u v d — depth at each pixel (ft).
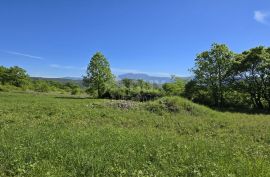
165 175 31.76
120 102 103.60
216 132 67.21
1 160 35.09
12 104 108.78
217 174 32.07
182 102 100.94
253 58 165.68
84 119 77.56
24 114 81.87
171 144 46.68
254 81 169.37
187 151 42.50
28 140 45.62
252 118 100.07
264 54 166.40
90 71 243.40
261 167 34.58
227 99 182.50
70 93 324.60
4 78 389.39
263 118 102.01
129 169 33.27
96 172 32.07
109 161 35.37
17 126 62.08
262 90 168.04
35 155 37.24
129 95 207.92
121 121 76.95
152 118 82.89
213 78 180.65
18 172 31.73
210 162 36.47
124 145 43.55
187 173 32.63
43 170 31.96
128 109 97.30
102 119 78.54
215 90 181.47
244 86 172.14
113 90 218.79
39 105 103.86
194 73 185.88
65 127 62.75
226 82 178.81
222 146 48.55
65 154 37.91
